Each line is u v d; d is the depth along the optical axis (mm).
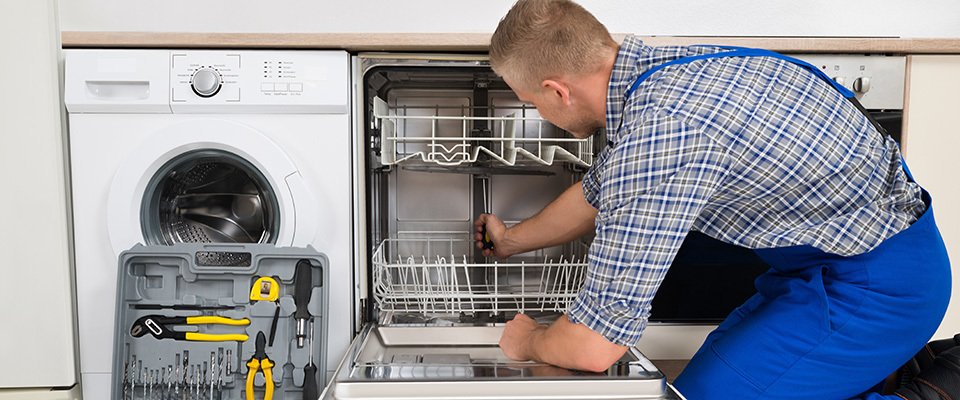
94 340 1326
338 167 1316
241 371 1258
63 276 1286
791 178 916
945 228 1449
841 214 954
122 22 1865
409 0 1904
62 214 1281
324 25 1902
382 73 1447
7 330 1285
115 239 1291
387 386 963
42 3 1239
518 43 967
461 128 1664
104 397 1340
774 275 1150
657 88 909
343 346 1341
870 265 986
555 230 1391
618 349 954
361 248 1396
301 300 1256
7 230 1268
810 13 1930
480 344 1316
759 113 890
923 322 1009
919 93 1417
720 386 1062
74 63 1271
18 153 1259
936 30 1923
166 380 1260
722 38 1366
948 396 1111
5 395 1295
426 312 1439
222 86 1281
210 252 1284
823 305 989
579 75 978
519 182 1706
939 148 1432
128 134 1301
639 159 860
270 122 1311
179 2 1871
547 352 1019
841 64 1398
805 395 1021
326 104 1288
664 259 878
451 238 1703
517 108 1660
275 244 1343
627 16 1929
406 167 1555
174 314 1266
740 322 1117
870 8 1923
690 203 863
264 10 1891
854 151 934
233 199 1441
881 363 1013
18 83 1250
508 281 1683
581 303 954
